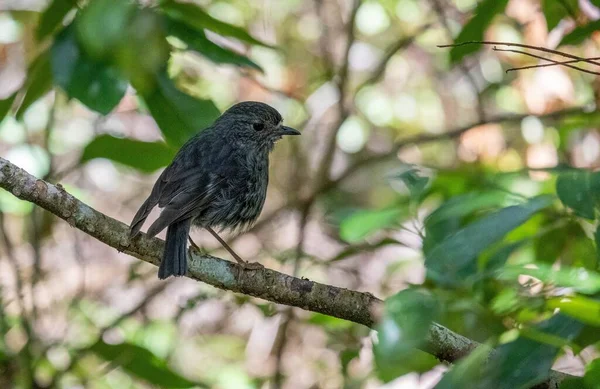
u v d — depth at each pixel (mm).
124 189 16859
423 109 17109
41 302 14312
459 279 6641
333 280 14945
